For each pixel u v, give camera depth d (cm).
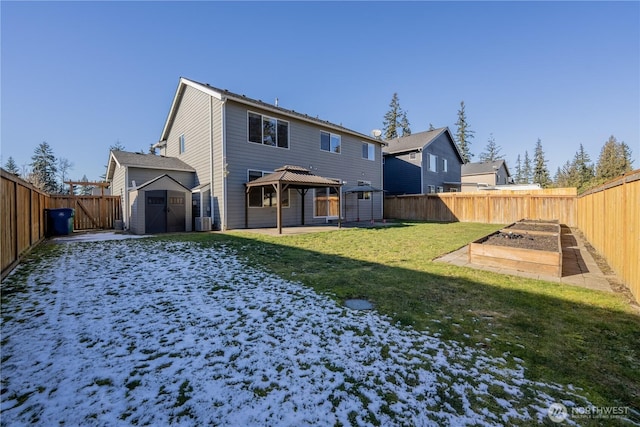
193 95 1256
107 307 325
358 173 1656
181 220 1080
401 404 173
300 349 236
